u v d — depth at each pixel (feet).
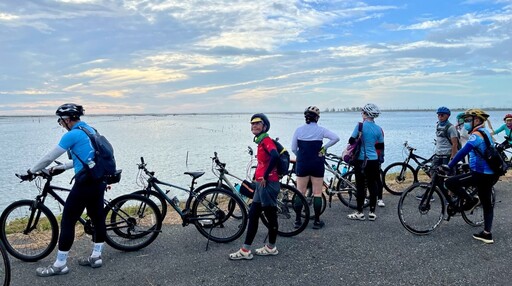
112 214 16.38
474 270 14.37
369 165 20.26
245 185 17.99
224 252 16.34
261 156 15.51
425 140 157.99
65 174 71.82
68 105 14.44
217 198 18.66
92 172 14.11
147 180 18.22
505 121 30.37
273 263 15.16
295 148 19.42
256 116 15.61
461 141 24.75
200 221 17.62
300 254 16.06
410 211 18.89
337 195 23.95
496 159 16.67
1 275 13.91
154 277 13.89
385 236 18.16
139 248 16.55
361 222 20.42
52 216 15.26
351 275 14.03
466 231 18.84
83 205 14.34
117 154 129.70
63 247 14.02
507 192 27.22
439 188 18.65
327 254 16.02
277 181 15.51
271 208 15.57
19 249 15.71
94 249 14.83
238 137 221.87
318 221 19.34
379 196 23.65
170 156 120.88
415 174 29.07
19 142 194.49
